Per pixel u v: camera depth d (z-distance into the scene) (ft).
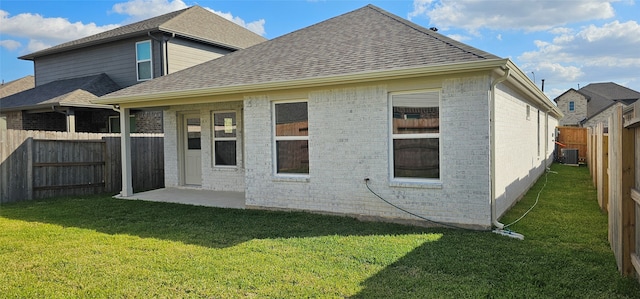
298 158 28.37
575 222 24.14
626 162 15.30
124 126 36.40
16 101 56.75
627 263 15.16
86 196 38.42
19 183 35.63
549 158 62.49
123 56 56.70
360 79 24.11
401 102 24.57
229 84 29.22
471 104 22.21
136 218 26.91
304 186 27.78
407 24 30.37
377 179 25.11
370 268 16.29
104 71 58.70
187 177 41.88
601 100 162.09
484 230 22.12
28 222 26.09
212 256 18.15
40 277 15.88
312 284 14.67
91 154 40.96
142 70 54.95
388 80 24.34
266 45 37.06
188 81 33.55
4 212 29.71
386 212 24.89
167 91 31.48
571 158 65.82
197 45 57.62
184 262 17.35
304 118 27.99
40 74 65.87
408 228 22.98
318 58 29.14
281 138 28.89
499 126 24.68
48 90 58.39
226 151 38.73
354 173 25.84
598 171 30.78
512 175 29.32
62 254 18.76
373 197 25.27
